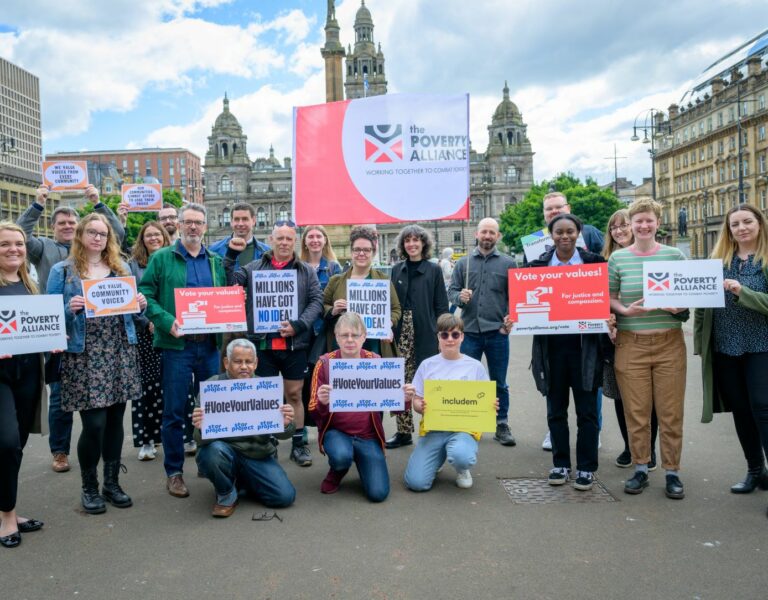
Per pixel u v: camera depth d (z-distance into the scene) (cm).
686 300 493
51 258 674
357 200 663
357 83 10856
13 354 439
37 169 16662
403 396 533
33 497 535
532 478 561
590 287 516
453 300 704
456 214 658
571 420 805
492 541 424
